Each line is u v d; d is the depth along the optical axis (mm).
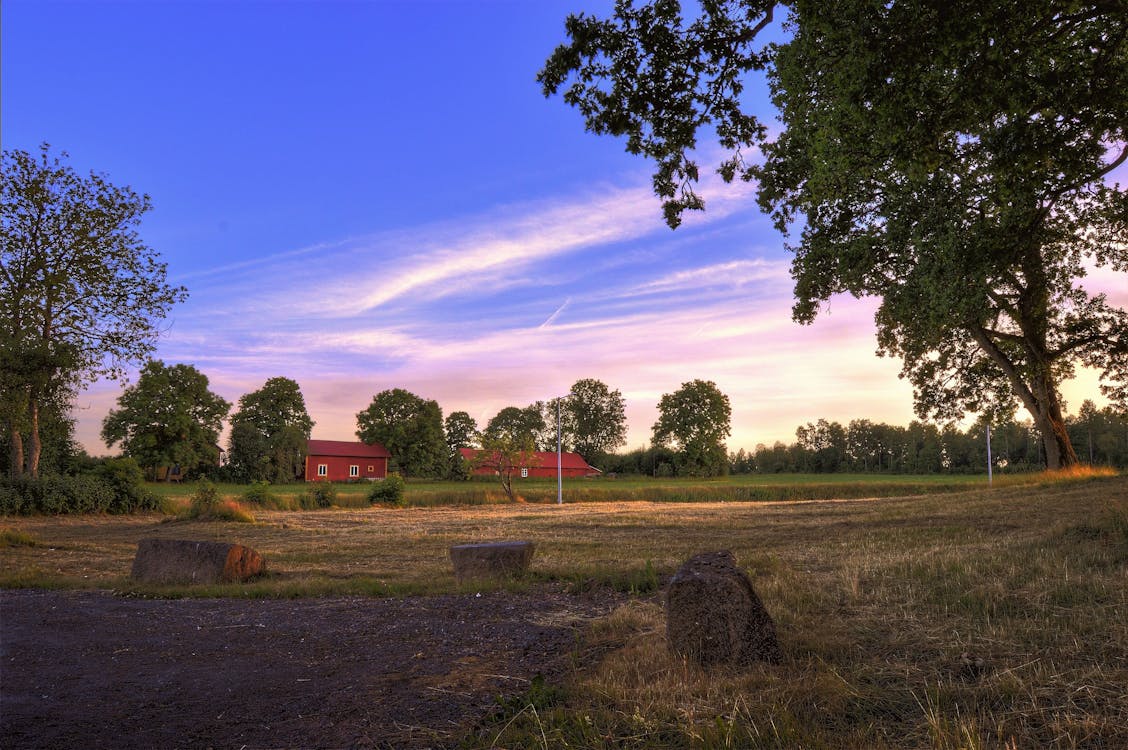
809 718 4406
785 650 5863
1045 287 30172
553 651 6684
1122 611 6281
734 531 21656
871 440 159250
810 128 12617
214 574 12539
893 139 9641
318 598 10430
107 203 33688
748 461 173250
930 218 20422
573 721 4512
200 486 31672
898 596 7844
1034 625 6102
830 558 12258
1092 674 4789
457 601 9609
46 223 32688
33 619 8781
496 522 29656
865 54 8891
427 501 49500
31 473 31594
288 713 4996
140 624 8422
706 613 5734
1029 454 125312
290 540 21922
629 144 11461
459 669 6082
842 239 27516
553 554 16031
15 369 30641
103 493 32219
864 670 5281
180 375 86062
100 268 33469
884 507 29328
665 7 10547
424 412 115188
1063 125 10906
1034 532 12922
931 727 4094
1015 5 8758
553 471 123312
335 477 104188
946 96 9875
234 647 7152
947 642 5844
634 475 126938
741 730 4180
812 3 9258
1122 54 11672
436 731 4547
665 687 5062
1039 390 35938
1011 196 12086
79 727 4754
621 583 10398
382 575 13570
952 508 23391
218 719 4895
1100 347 32094
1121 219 22000
